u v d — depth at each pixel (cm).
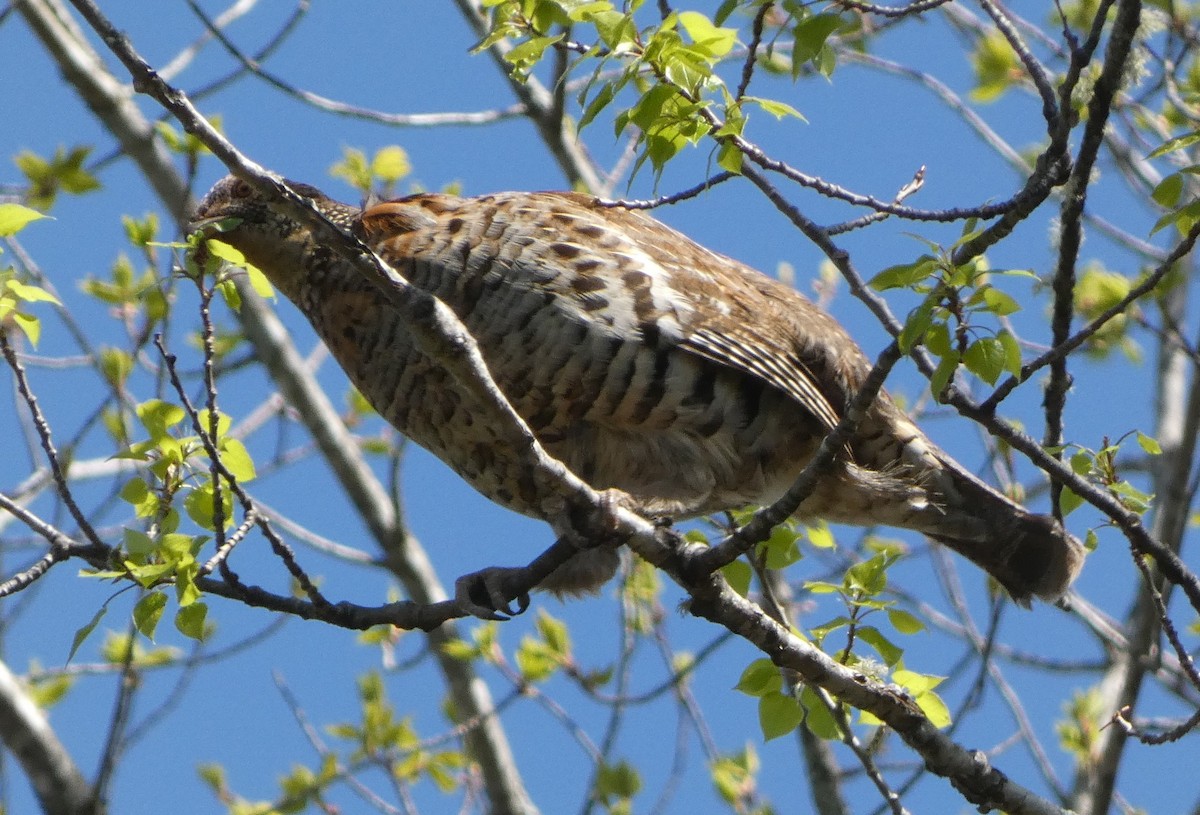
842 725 952
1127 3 817
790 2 866
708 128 885
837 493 1111
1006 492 1257
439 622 917
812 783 1311
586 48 975
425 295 788
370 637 1495
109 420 1363
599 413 1042
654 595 1407
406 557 1577
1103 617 1355
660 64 875
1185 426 1316
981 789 934
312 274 1123
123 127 1543
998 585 1158
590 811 1322
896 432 1105
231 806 1516
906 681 947
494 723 1521
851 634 956
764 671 940
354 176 1430
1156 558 951
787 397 1052
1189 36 1291
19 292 839
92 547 862
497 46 1530
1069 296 947
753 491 1079
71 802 1195
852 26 871
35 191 1470
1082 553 1120
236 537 860
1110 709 1341
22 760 1206
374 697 1495
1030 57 937
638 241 1057
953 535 1134
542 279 1014
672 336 1016
